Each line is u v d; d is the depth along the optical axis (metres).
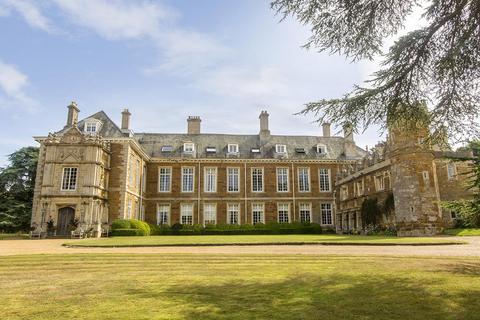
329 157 40.66
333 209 39.03
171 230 32.91
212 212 37.78
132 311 5.28
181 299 6.05
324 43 7.26
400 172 25.39
